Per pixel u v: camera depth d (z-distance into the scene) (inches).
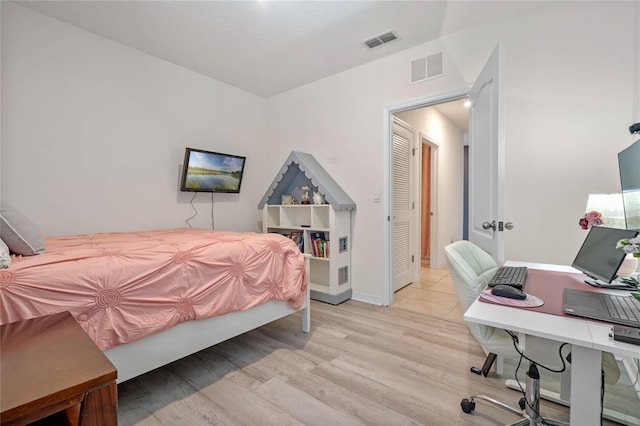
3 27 85.3
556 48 86.1
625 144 78.0
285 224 138.9
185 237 87.4
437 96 106.8
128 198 111.5
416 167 161.8
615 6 78.5
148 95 116.6
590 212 64.5
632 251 43.6
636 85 74.8
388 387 66.0
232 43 108.3
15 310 44.6
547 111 87.6
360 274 128.3
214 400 61.9
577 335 33.1
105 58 105.1
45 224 93.4
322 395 63.4
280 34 103.0
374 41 107.6
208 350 83.3
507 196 93.3
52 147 94.5
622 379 66.8
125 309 55.5
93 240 80.6
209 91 136.7
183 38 105.2
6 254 48.8
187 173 123.0
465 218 263.0
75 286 50.2
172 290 62.1
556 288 50.9
